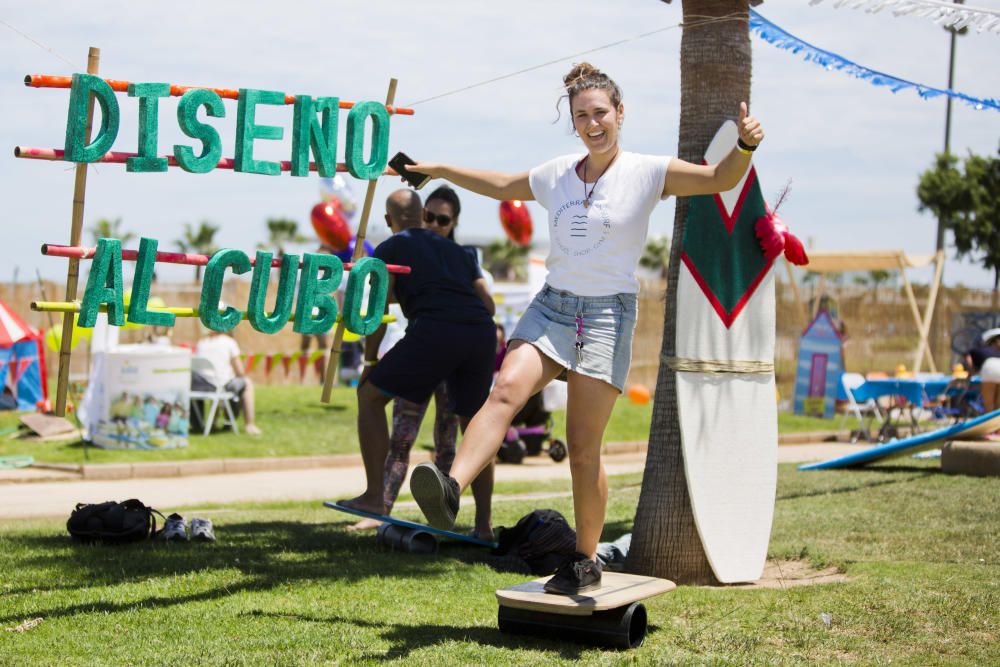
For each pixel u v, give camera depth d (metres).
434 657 4.39
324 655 4.40
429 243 6.95
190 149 5.30
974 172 26.53
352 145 5.88
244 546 6.88
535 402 15.42
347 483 13.02
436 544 6.98
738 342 6.38
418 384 6.74
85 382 17.58
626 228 4.54
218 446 14.98
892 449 11.48
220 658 4.31
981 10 6.50
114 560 6.25
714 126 6.49
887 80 7.38
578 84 4.58
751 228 6.41
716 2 6.49
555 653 4.53
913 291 24.59
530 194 4.86
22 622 4.83
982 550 6.96
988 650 4.70
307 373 24.27
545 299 4.62
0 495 11.30
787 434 17.77
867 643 4.79
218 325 5.44
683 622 5.20
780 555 6.98
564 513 9.01
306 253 5.73
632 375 23.95
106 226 49.75
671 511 6.37
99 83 4.93
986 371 13.32
